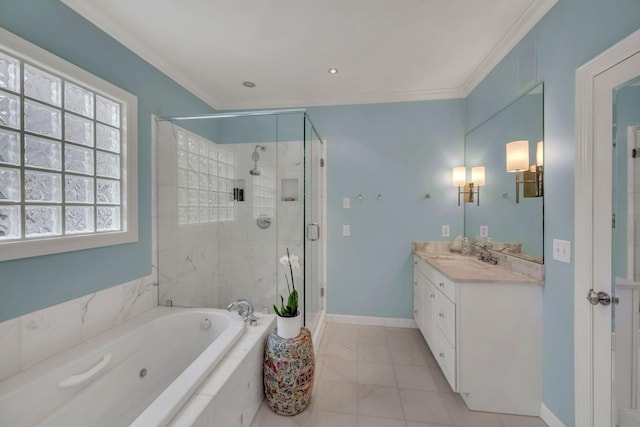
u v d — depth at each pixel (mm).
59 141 1357
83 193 1489
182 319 1849
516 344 1562
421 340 2455
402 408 1611
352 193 2805
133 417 1486
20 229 1195
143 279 1865
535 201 1609
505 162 1936
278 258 2492
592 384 1209
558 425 1402
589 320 1217
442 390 1777
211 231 2545
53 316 1306
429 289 2150
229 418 1202
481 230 2291
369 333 2600
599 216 1177
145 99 1903
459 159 2627
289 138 2387
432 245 2668
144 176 1889
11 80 1177
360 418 1526
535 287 1543
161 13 1550
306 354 1563
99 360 1376
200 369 1179
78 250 1425
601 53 1140
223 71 2227
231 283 2607
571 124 1322
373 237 2781
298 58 2051
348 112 2799
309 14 1582
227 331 1540
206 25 1664
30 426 1094
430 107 2674
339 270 2838
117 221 1689
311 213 2465
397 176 2736
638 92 1017
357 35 1786
